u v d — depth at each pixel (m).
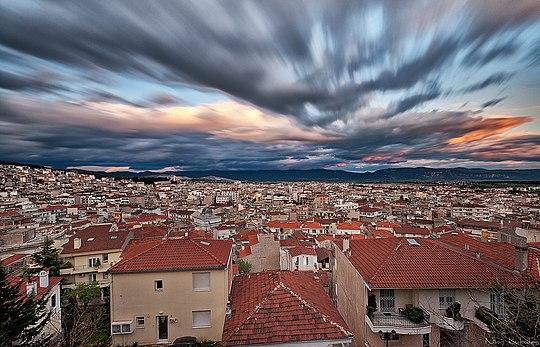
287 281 28.50
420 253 28.00
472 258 27.27
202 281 28.77
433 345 25.39
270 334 21.52
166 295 28.45
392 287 24.88
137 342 28.03
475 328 24.02
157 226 81.81
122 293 28.36
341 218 134.62
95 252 48.16
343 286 34.34
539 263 24.78
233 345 20.89
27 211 118.12
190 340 27.14
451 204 199.88
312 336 21.39
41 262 45.94
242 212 169.62
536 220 103.19
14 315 20.67
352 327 30.58
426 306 25.25
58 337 24.47
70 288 42.41
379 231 88.81
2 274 21.81
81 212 133.88
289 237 90.62
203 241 33.88
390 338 25.47
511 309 19.66
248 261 70.25
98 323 31.69
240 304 26.45
